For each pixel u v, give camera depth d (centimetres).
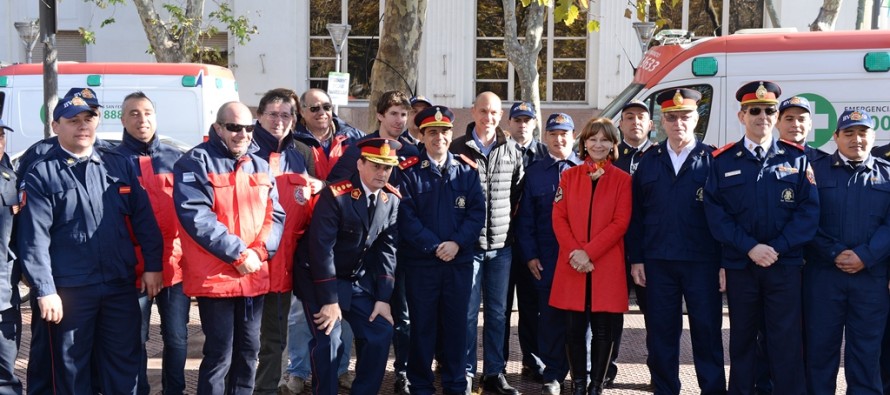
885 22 1655
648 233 573
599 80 1919
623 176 584
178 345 561
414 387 588
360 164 534
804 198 538
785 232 532
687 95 567
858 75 905
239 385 527
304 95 659
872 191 538
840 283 541
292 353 625
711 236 562
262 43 1986
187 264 514
